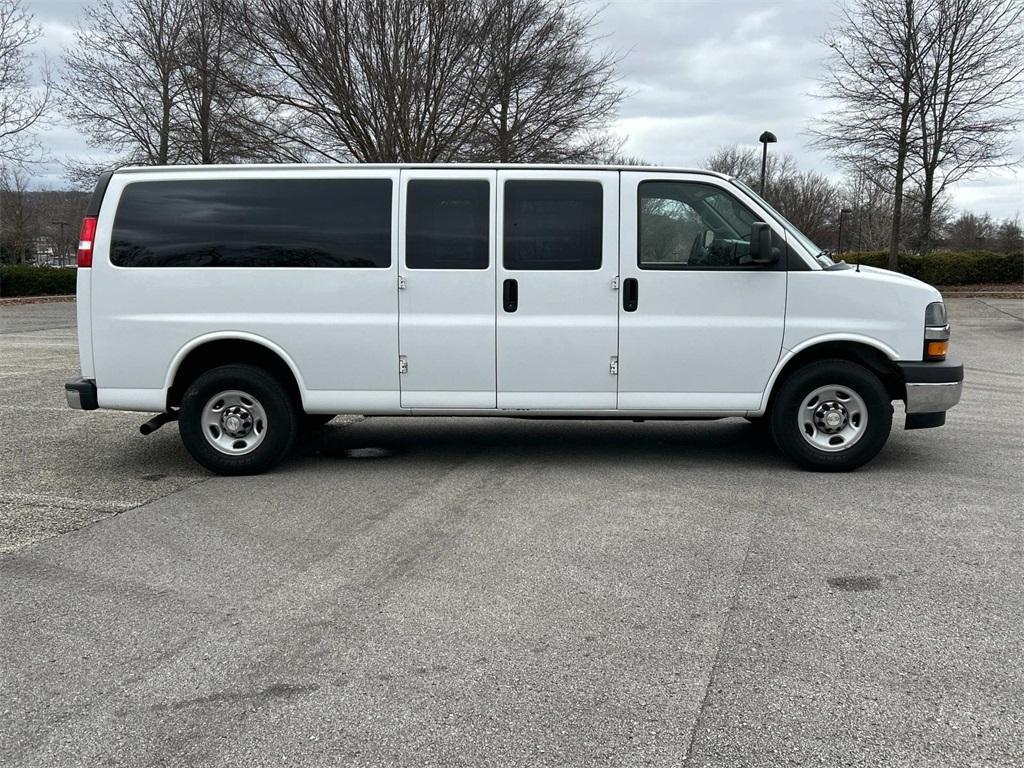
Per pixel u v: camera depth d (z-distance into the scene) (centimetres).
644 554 446
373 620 367
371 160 1580
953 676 314
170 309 594
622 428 792
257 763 265
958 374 580
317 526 497
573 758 266
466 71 1543
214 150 1847
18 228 4106
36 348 1420
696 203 585
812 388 593
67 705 299
